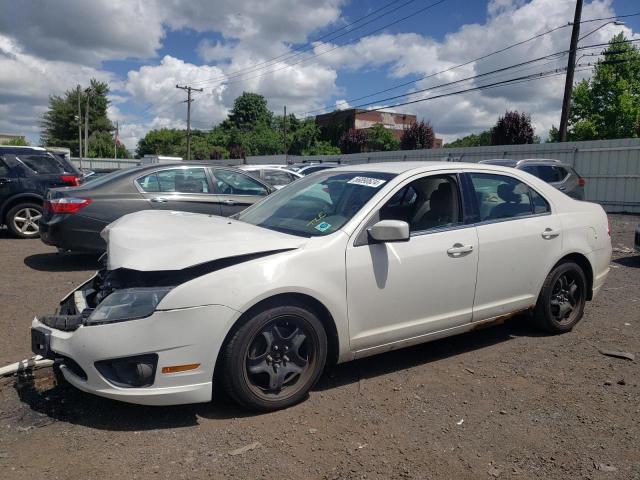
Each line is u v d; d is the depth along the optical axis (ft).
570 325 16.75
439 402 11.96
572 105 150.71
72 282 22.62
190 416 11.05
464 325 14.20
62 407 11.33
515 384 13.00
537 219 15.70
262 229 12.67
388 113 264.93
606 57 144.87
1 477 8.92
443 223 13.88
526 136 111.14
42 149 36.01
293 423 10.88
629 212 64.34
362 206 12.81
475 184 14.78
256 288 10.68
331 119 272.51
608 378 13.39
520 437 10.55
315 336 11.60
